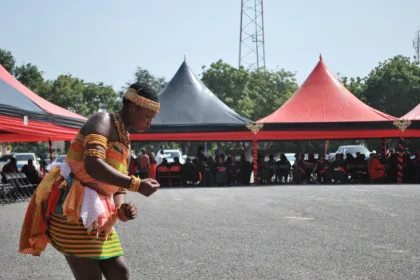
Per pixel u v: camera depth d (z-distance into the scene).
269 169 25.95
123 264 3.98
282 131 25.78
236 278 6.54
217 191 21.31
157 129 25.67
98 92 65.50
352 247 8.37
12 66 65.44
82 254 3.78
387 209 13.45
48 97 63.47
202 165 25.38
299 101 27.61
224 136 26.08
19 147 71.31
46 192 3.89
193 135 26.11
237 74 60.09
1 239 9.65
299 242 8.88
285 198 17.17
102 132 3.76
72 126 18.80
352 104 27.14
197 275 6.71
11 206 16.02
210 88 60.38
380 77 52.75
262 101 60.78
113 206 3.95
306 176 26.16
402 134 25.56
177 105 26.73
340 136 26.48
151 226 10.99
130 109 3.92
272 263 7.32
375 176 24.88
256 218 12.05
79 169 3.81
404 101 52.03
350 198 16.75
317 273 6.73
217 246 8.61
